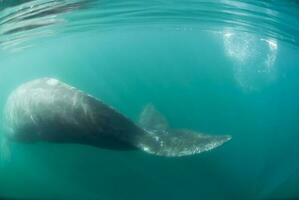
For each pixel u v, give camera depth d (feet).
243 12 41.04
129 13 43.57
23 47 55.88
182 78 82.64
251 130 69.82
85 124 25.91
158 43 69.31
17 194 44.52
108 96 85.51
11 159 48.34
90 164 44.91
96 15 43.39
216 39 64.59
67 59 76.69
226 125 74.79
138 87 84.38
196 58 77.56
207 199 36.86
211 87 82.58
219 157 47.91
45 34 50.26
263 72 74.90
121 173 44.27
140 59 79.00
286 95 80.18
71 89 27.63
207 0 37.68
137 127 25.89
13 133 36.50
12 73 77.46
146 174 43.88
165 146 24.59
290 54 63.05
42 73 81.82
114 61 80.53
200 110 83.76
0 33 44.14
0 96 82.28
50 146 42.57
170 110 82.64
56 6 37.06
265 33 50.96
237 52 71.41
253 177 42.34
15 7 35.47
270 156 50.83
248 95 81.05
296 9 36.65
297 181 40.37
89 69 82.53
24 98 31.53
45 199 43.14
